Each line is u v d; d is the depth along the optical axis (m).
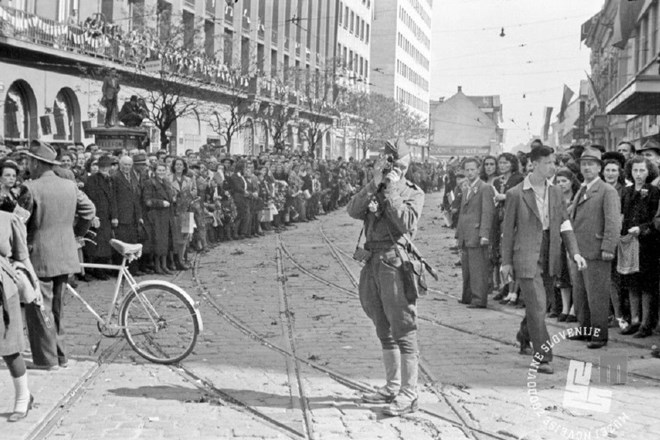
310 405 6.21
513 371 7.36
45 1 29.09
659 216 8.45
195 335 7.59
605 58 50.03
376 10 97.94
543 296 7.42
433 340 8.81
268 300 11.49
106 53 30.17
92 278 13.07
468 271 11.30
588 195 8.57
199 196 18.23
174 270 15.01
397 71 100.19
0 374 7.11
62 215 7.38
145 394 6.49
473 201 11.20
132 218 13.50
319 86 52.59
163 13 32.16
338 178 35.69
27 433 5.45
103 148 20.78
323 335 8.99
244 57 44.88
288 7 57.28
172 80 31.16
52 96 28.81
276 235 23.28
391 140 6.11
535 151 7.70
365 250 6.08
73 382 6.86
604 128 45.88
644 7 32.47
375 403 6.24
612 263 9.59
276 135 42.66
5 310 5.68
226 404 6.22
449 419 5.84
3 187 9.45
